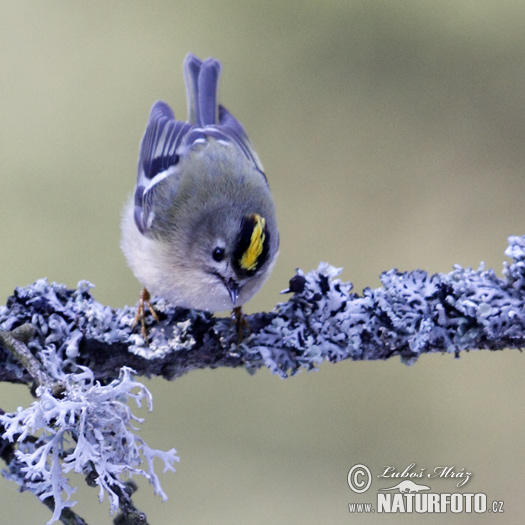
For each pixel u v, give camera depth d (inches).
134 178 472.1
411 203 483.5
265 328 249.4
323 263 260.7
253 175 307.3
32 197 462.3
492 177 487.5
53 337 232.7
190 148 321.4
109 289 437.1
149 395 186.9
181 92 504.7
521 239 250.5
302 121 506.0
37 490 182.5
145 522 180.9
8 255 441.7
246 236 281.0
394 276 254.5
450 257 465.7
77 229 455.8
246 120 503.2
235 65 514.6
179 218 292.7
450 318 246.7
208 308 285.0
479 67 510.3
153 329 245.3
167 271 285.3
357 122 504.1
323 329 249.1
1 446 199.5
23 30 508.1
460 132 500.4
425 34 514.9
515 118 498.6
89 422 183.0
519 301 245.3
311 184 489.4
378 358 251.9
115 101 498.3
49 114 488.1
